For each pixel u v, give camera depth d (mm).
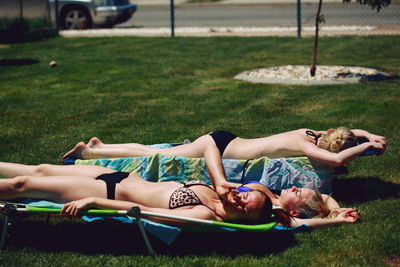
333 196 5113
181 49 14109
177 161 4852
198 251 4133
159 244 4238
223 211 4184
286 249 4102
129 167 4938
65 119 7715
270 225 4004
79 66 11844
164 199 4199
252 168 4867
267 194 4512
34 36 17109
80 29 19297
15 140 6730
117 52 13805
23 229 4449
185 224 4027
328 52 13016
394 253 3969
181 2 27297
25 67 11836
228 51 13617
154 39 16078
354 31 16688
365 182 5398
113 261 3918
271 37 15781
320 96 8781
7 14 17484
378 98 8469
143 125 7402
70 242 4242
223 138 4977
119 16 19141
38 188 4211
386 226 4387
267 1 25312
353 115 7605
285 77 10289
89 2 18953
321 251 4035
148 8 26641
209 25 19953
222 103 8508
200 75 10781
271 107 8172
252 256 3998
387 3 9266
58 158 6082
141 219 4008
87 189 4250
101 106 8422
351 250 4023
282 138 4988
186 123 7461
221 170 4590
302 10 22469
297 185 4875
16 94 9273
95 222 4461
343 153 4691
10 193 4195
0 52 14078
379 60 11828
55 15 18406
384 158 5992
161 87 9719
